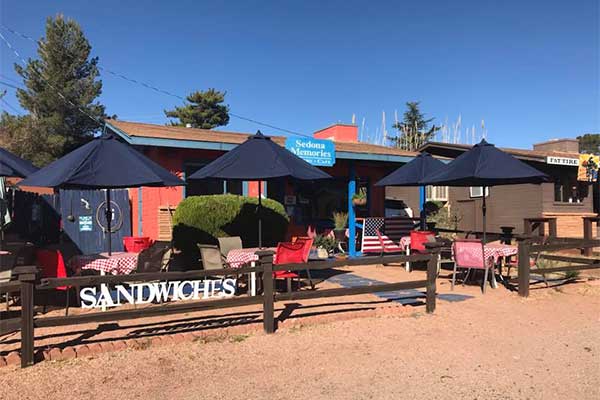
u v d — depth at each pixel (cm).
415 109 4197
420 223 1200
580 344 521
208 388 398
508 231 1023
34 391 386
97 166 572
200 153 1106
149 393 386
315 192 1348
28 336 432
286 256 726
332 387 403
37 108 2691
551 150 1959
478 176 759
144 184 589
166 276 501
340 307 657
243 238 960
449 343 520
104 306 568
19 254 665
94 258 645
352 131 1784
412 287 628
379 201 1460
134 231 1095
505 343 522
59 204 1216
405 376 428
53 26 2775
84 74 2905
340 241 1234
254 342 511
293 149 1081
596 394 393
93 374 421
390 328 570
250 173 651
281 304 676
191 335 514
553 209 1617
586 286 824
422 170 976
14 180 1686
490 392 396
